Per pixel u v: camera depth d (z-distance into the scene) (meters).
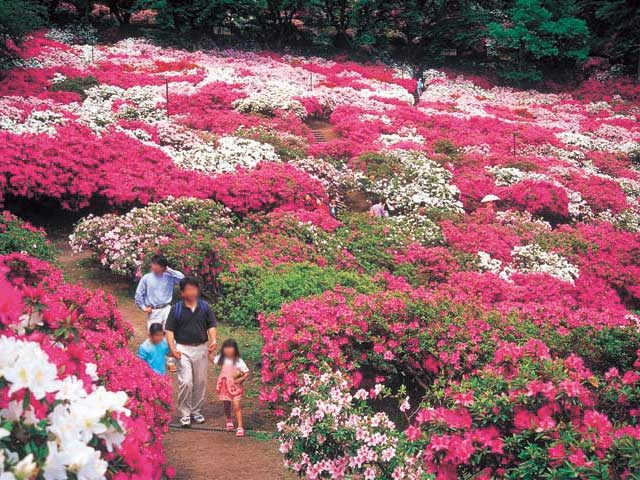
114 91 29.00
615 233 19.28
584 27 48.56
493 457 5.30
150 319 8.98
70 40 41.88
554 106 43.44
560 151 30.12
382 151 24.41
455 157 25.84
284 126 27.50
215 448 7.29
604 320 9.71
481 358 8.19
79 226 13.73
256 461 7.00
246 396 8.88
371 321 8.60
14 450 2.69
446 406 6.64
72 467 2.65
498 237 17.53
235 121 26.19
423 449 5.48
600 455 4.68
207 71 36.31
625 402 5.82
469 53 55.03
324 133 30.03
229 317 11.42
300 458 5.79
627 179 27.80
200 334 7.66
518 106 42.09
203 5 44.94
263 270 12.33
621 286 16.80
